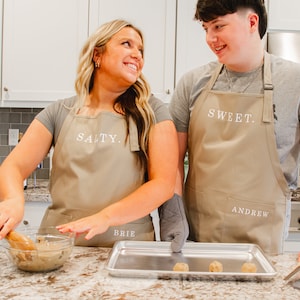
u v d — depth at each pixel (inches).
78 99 47.9
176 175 46.0
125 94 48.3
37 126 48.2
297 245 85.8
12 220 37.2
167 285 32.3
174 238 42.6
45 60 95.6
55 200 47.3
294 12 93.7
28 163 46.8
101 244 45.6
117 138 45.9
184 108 52.8
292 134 47.4
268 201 47.6
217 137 49.1
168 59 95.2
